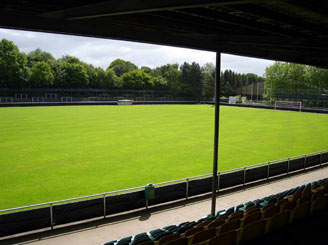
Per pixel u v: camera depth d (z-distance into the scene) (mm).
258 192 13859
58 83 88875
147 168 18234
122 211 11289
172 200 12484
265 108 70562
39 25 5848
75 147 23578
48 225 9875
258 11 5332
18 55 80438
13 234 9336
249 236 6684
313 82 76812
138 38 7105
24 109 53500
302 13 5391
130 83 102375
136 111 55656
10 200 13094
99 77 98500
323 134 31750
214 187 10141
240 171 14461
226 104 81938
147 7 4324
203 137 28953
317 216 8219
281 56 10125
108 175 16750
